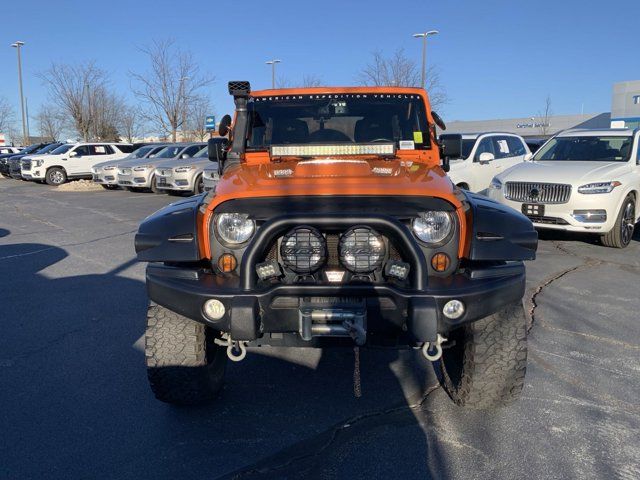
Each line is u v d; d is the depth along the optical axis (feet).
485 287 10.39
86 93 125.29
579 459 10.45
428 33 95.71
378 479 9.92
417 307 9.88
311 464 10.41
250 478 10.00
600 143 32.81
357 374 11.03
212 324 10.50
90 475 10.11
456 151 14.99
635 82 122.93
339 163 13.58
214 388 12.69
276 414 12.32
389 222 10.21
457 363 12.39
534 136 164.55
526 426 11.64
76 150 84.53
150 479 9.99
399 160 14.17
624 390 13.29
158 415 12.31
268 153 14.73
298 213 10.33
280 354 15.76
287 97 15.64
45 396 13.19
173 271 10.88
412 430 11.57
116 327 18.01
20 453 10.78
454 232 10.74
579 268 25.63
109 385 13.76
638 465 10.26
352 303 10.18
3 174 101.60
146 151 74.79
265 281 10.50
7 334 17.42
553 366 14.66
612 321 18.26
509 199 30.83
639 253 29.07
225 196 10.82
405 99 15.60
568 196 28.89
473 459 10.50
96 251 30.68
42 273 25.52
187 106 104.78
